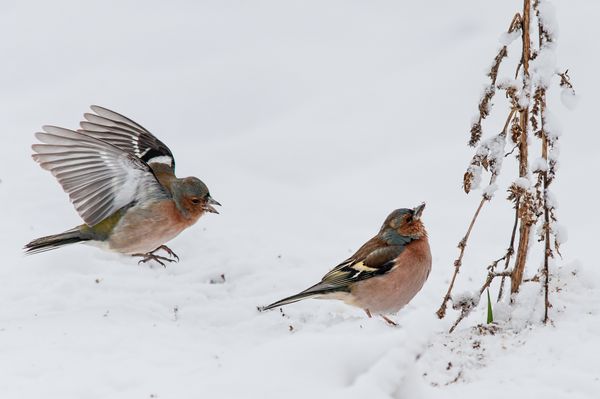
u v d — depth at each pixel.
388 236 11.70
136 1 36.12
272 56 30.23
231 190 18.00
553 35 9.98
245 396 6.92
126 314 11.09
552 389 8.40
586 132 21.72
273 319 11.67
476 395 8.33
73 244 13.30
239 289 12.89
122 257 13.60
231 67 29.33
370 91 26.25
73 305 11.62
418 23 31.77
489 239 16.38
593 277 10.71
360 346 7.23
